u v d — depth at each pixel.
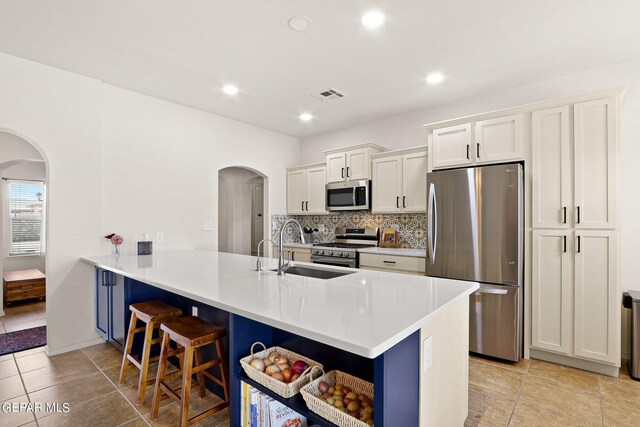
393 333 1.07
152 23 2.20
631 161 2.74
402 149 3.79
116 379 2.40
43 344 3.08
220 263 2.70
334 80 3.12
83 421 1.90
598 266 2.50
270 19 2.15
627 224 2.76
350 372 1.56
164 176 3.64
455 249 2.98
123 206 3.32
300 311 1.32
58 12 2.08
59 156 2.88
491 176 2.81
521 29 2.26
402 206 3.83
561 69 2.88
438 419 1.45
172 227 3.70
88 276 3.07
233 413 1.58
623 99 2.75
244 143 4.51
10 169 5.38
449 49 2.53
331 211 4.60
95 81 3.09
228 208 6.21
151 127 3.53
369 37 2.37
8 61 2.63
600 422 1.92
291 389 1.40
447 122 3.20
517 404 2.11
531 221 2.78
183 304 2.51
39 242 5.68
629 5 1.99
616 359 2.43
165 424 1.87
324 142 5.06
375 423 1.10
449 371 1.57
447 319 1.55
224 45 2.48
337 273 2.35
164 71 2.93
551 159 2.69
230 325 1.59
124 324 2.67
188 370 1.72
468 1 1.96
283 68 2.87
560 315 2.65
